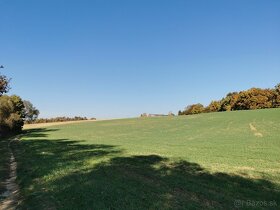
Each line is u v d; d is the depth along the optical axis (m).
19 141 50.97
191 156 25.44
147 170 19.06
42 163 22.81
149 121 97.06
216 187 14.73
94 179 16.17
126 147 34.41
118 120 112.38
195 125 71.00
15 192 15.48
